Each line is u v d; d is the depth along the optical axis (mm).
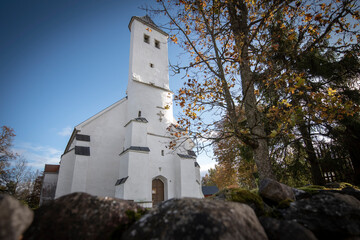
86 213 1937
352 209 2371
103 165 14500
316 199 2600
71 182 13250
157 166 15000
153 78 18781
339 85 8734
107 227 1917
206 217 1751
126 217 2086
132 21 20375
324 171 8578
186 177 15250
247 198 2828
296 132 8172
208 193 37594
